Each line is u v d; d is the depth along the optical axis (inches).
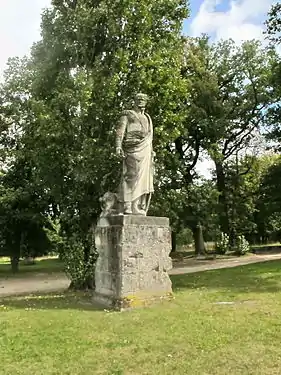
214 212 1517.0
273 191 1649.9
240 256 1514.5
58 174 754.2
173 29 782.5
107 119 717.3
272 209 1720.0
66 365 285.7
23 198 1091.3
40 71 763.4
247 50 1579.7
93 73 707.4
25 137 786.2
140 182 517.0
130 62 730.2
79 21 712.4
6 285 927.7
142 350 313.3
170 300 502.3
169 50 768.3
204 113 1425.9
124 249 481.1
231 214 1763.0
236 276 764.6
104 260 516.7
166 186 1142.3
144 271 493.0
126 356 301.0
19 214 1134.4
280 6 1031.0
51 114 691.4
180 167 1275.8
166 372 267.6
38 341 343.9
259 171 1909.4
